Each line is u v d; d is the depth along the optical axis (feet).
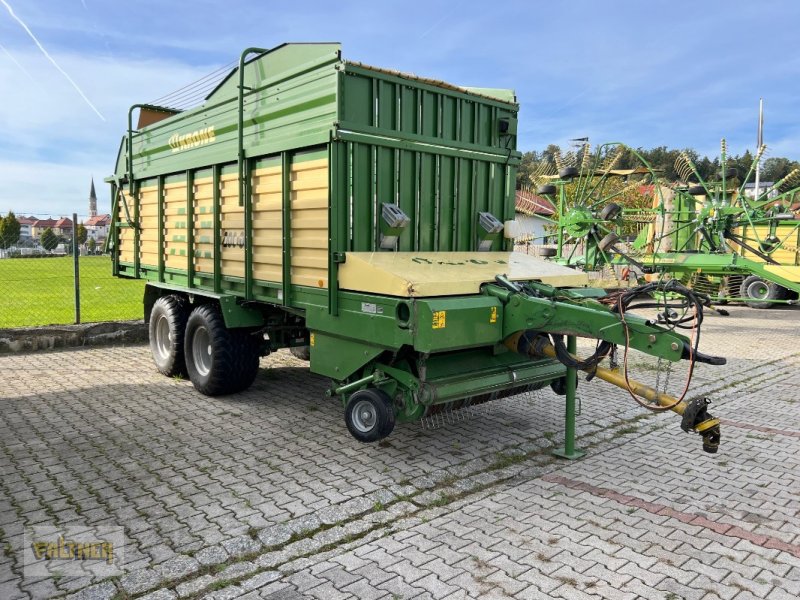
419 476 14.60
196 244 21.81
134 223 26.37
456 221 17.89
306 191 16.01
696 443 17.37
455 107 17.54
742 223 47.67
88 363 26.73
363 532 11.80
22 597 9.44
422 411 14.39
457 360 15.81
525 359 16.98
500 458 15.90
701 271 46.52
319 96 15.35
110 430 17.67
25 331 29.25
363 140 15.19
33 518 12.11
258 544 11.20
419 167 16.66
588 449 16.80
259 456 15.79
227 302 19.51
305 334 22.02
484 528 12.03
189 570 10.28
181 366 23.43
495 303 14.39
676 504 13.28
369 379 15.06
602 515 12.69
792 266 46.83
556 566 10.62
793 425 19.21
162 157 23.68
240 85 18.02
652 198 60.34
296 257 16.70
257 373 22.91
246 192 18.43
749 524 12.38
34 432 17.39
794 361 29.58
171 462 15.26
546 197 47.83
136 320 32.94
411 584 9.98
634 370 27.07
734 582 10.21
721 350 32.42
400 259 15.42
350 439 17.20
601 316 13.09
